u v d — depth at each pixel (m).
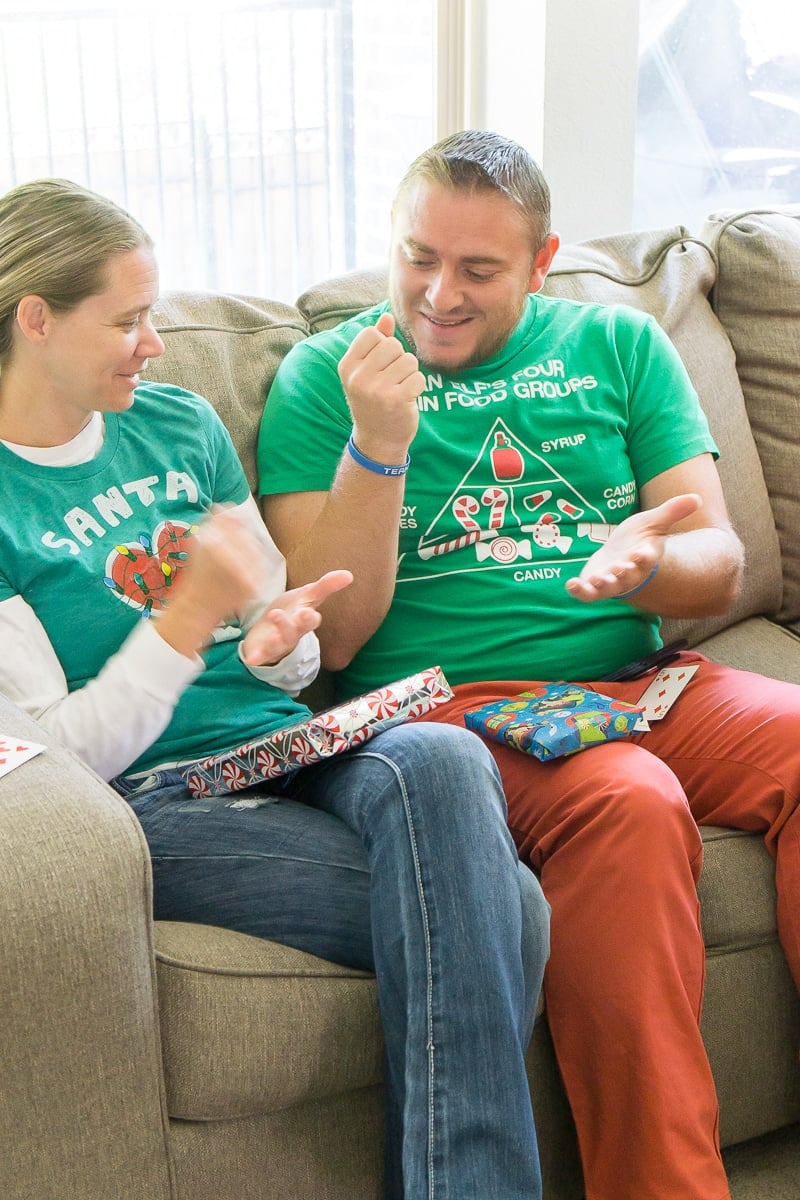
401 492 1.60
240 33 2.23
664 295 2.07
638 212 2.70
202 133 2.25
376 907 1.27
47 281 1.37
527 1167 1.20
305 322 1.88
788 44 2.70
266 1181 1.28
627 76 2.36
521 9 2.30
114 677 1.34
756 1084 1.57
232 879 1.35
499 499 1.75
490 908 1.24
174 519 1.53
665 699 1.67
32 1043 1.12
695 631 1.99
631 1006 1.34
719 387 2.06
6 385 1.43
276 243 2.38
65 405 1.44
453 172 1.62
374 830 1.30
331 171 2.39
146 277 1.42
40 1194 1.16
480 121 2.46
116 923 1.13
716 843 1.54
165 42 2.17
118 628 1.45
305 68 2.31
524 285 1.71
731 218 2.16
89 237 1.38
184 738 1.49
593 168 2.39
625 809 1.39
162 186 2.25
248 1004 1.23
